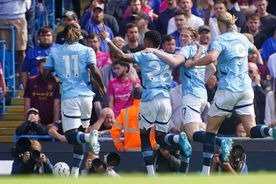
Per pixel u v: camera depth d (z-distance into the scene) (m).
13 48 47.69
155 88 36.88
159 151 38.19
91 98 37.09
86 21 49.09
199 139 36.66
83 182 25.12
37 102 43.31
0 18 48.38
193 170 40.97
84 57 37.03
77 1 55.56
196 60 36.19
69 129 36.84
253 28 48.66
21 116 45.91
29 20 50.19
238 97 35.94
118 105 43.25
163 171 38.16
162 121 37.03
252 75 43.62
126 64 43.06
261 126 35.94
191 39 37.56
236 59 36.03
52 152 41.38
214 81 42.78
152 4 51.56
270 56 45.56
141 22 47.66
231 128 41.88
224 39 36.09
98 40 45.03
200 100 37.34
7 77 47.09
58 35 47.12
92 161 37.44
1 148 42.16
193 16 48.34
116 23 49.88
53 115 43.34
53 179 25.91
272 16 49.31
